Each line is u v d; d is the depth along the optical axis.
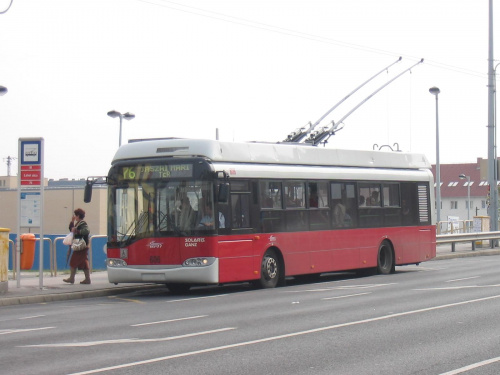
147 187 18.84
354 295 17.36
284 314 13.97
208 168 18.25
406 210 24.67
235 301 16.75
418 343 10.58
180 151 18.67
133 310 15.38
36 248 26.33
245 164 19.33
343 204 22.23
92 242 25.86
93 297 18.81
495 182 36.56
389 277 22.67
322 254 21.36
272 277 19.91
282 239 20.12
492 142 36.28
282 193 20.23
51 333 12.06
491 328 11.91
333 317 13.41
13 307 16.69
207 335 11.48
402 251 24.42
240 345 10.51
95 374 8.59
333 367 8.92
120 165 19.23
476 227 39.25
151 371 8.74
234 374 8.54
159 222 18.61
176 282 18.52
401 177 24.53
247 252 19.08
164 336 11.46
